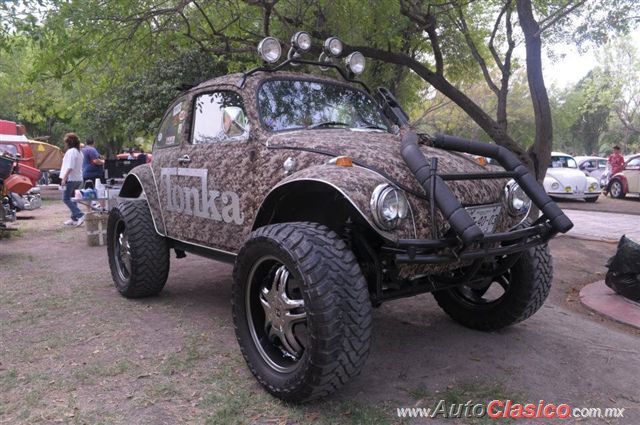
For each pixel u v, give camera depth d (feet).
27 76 26.50
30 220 38.86
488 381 11.48
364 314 9.45
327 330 9.14
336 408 10.12
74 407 10.15
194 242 14.83
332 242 9.82
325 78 15.16
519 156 28.19
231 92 14.03
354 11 28.17
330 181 9.77
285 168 11.62
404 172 10.56
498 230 11.67
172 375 11.57
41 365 12.07
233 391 10.82
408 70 44.04
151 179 16.97
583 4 25.99
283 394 10.10
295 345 10.29
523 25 26.71
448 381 11.47
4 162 26.45
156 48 29.37
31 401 10.33
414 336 14.19
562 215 11.23
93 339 13.70
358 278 9.57
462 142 12.06
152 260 16.44
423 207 10.29
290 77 14.38
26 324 14.85
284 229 10.20
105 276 20.81
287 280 10.34
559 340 14.05
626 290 17.48
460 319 14.93
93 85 30.81
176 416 9.87
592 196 57.11
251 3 25.61
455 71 42.11
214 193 13.69
